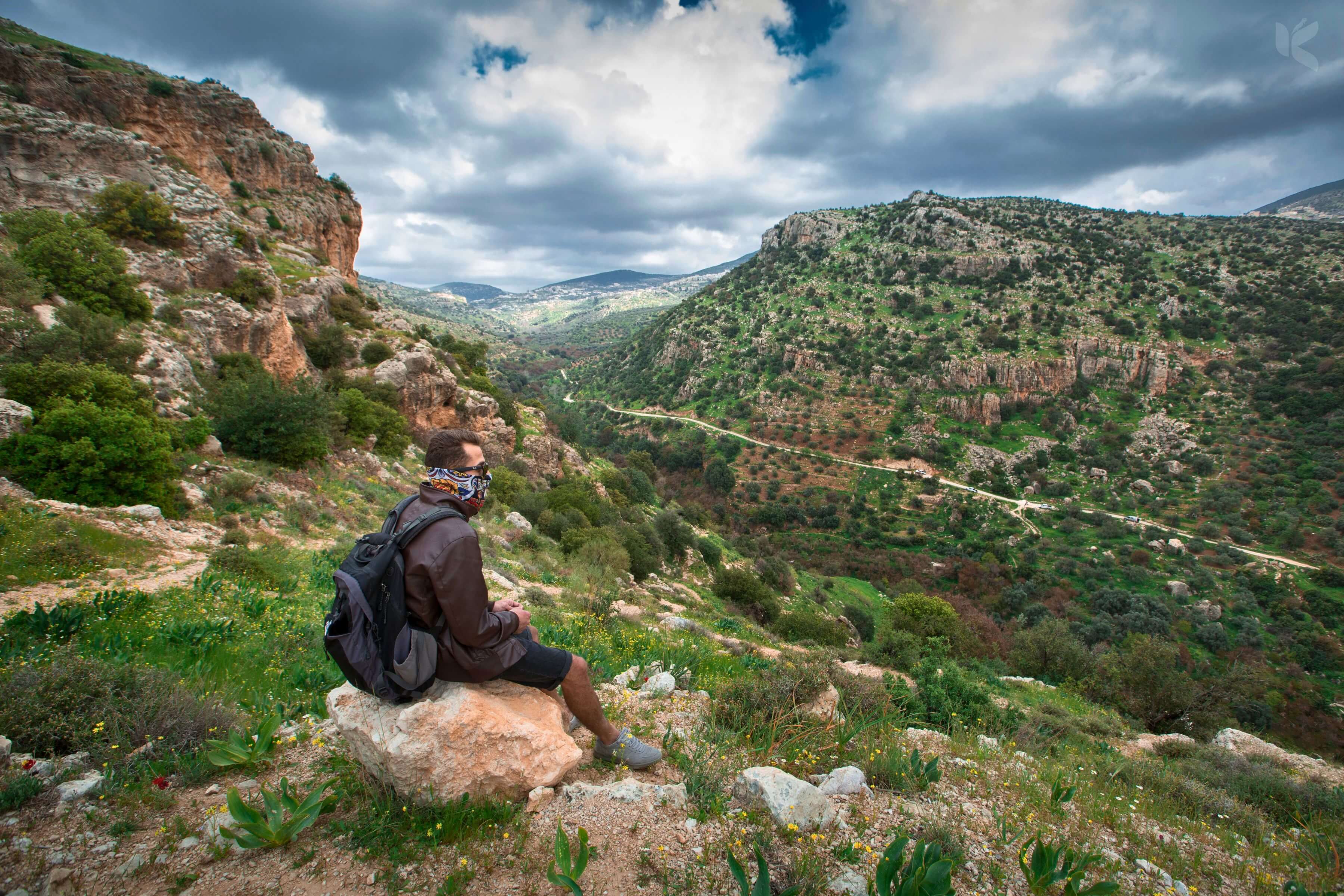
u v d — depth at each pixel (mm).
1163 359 111750
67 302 19031
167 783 2703
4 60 39344
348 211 63719
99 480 11109
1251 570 67312
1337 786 7367
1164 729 16031
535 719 2850
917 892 2119
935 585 71938
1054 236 159500
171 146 48438
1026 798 3811
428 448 2582
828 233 185375
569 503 37719
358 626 2359
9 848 2107
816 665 6504
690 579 42156
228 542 11453
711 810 2748
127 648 4973
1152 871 3080
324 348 36250
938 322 134750
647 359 176500
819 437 111625
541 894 2078
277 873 2096
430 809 2441
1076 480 94438
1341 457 84000
